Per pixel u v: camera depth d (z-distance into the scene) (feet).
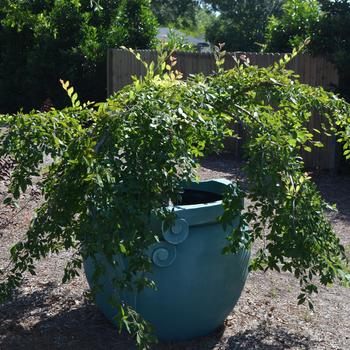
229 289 14.82
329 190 32.68
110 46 52.03
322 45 37.19
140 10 54.49
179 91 12.53
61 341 15.25
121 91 13.56
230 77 14.05
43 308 17.11
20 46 56.29
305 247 12.57
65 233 13.15
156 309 14.16
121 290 11.67
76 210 12.05
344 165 37.06
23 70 55.31
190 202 16.65
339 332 16.33
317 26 37.24
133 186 11.41
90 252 11.21
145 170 11.57
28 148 11.73
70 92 13.17
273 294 18.63
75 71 51.85
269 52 45.44
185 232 13.75
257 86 13.80
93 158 11.31
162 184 11.60
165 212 11.73
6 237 22.98
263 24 114.52
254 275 20.17
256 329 16.20
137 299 14.01
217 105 13.42
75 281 19.02
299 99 13.84
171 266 13.85
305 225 12.53
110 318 15.52
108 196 11.00
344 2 37.42
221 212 14.12
